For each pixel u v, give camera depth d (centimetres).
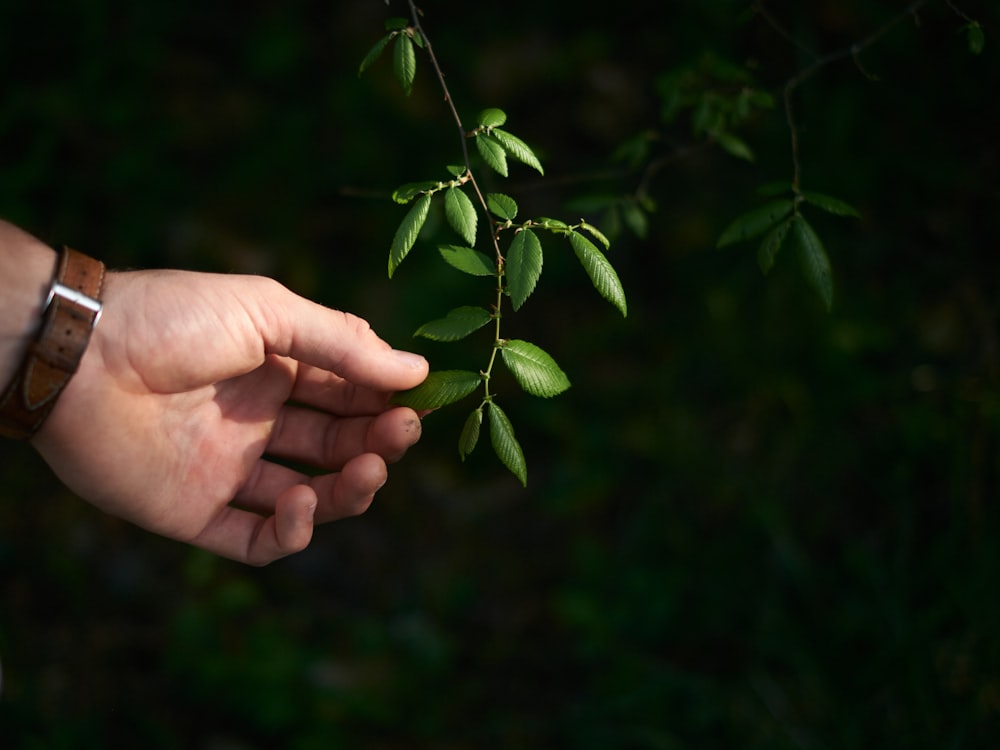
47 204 110
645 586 93
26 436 60
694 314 105
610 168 113
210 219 113
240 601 93
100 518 97
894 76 94
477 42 125
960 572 84
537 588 96
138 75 118
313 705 88
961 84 90
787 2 90
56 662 89
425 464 106
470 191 75
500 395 107
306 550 99
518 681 91
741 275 102
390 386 64
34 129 111
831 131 96
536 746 87
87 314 59
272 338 63
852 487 92
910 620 84
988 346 90
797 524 92
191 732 87
